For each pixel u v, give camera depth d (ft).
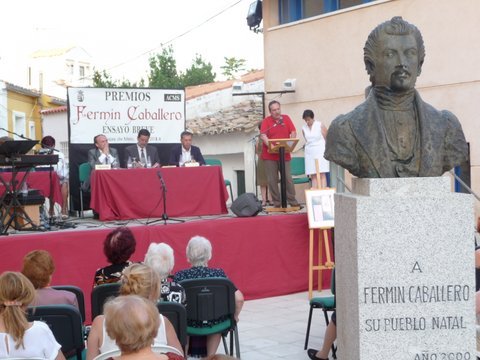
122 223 32.40
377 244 14.05
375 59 14.99
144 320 10.48
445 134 15.11
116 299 10.77
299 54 51.75
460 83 41.70
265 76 54.65
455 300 14.14
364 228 14.05
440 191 14.46
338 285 15.84
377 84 15.08
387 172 14.83
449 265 14.12
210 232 30.32
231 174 66.69
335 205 15.96
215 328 19.15
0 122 83.66
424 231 14.08
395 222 14.06
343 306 15.38
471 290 14.14
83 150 42.70
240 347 23.65
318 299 22.68
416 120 15.05
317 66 50.44
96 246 27.73
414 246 14.08
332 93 49.52
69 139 42.63
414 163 14.87
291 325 26.81
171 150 40.50
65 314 15.29
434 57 42.96
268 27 54.49
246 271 31.35
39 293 15.99
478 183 40.86
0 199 28.58
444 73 42.47
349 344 14.83
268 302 31.14
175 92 44.68
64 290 17.97
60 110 93.20
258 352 22.98
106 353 12.12
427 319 14.10
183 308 16.08
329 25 49.37
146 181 33.83
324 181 41.83
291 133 37.35
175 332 15.20
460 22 41.55
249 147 62.34
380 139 14.84
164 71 137.18
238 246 31.09
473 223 14.14
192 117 78.23
